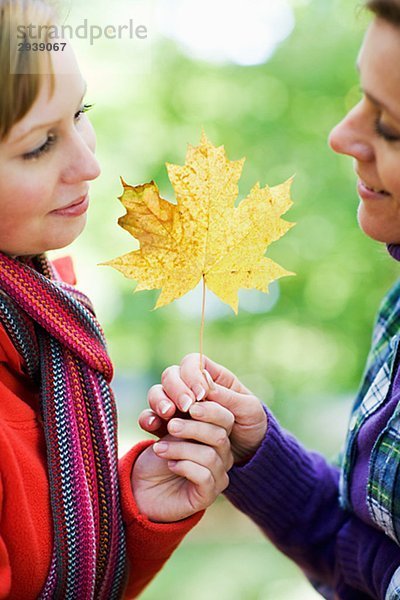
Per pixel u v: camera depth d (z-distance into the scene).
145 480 1.36
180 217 1.30
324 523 1.52
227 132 3.86
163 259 1.30
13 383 1.33
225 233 1.32
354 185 3.79
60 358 1.32
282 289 3.87
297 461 1.50
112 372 1.33
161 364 4.09
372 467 1.36
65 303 1.31
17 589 1.28
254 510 1.49
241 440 1.43
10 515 1.27
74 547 1.29
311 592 3.44
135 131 3.89
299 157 3.82
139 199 1.29
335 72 3.76
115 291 3.96
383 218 1.34
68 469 1.29
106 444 1.31
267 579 3.61
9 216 1.25
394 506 1.33
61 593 1.30
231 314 3.95
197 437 1.34
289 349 3.95
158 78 3.86
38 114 1.22
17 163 1.23
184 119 3.89
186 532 1.36
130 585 1.41
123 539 1.34
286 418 4.03
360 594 1.49
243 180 3.76
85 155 1.26
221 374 1.40
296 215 3.75
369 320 3.76
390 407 1.38
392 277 3.73
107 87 3.79
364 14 1.35
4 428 1.28
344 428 4.06
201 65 3.85
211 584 3.55
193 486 1.34
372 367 1.48
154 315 4.00
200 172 1.30
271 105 3.87
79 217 1.29
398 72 1.25
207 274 1.32
